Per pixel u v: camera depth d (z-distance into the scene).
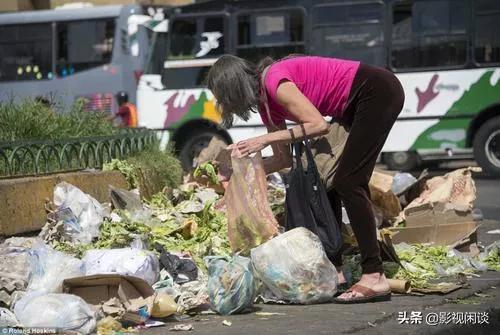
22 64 55.59
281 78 13.05
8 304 12.13
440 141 40.09
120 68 53.62
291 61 13.41
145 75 44.00
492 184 37.06
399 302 13.55
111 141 19.92
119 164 18.75
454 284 14.75
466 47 39.69
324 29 41.31
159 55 43.78
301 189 13.49
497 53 39.41
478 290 14.61
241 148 13.20
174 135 43.28
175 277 13.49
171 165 20.98
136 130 22.64
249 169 13.77
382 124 13.22
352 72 13.31
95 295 12.02
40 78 55.19
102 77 53.97
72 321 11.02
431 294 14.17
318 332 11.45
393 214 18.45
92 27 54.44
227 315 12.64
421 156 40.91
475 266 16.53
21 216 15.01
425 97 40.03
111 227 15.09
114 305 11.82
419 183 19.77
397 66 40.41
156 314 12.00
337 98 13.38
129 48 53.41
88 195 15.88
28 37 55.56
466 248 17.78
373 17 40.72
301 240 13.24
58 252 13.09
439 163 47.75
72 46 54.72
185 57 43.38
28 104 21.27
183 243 15.31
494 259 17.41
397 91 13.34
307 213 13.51
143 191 18.86
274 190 19.00
